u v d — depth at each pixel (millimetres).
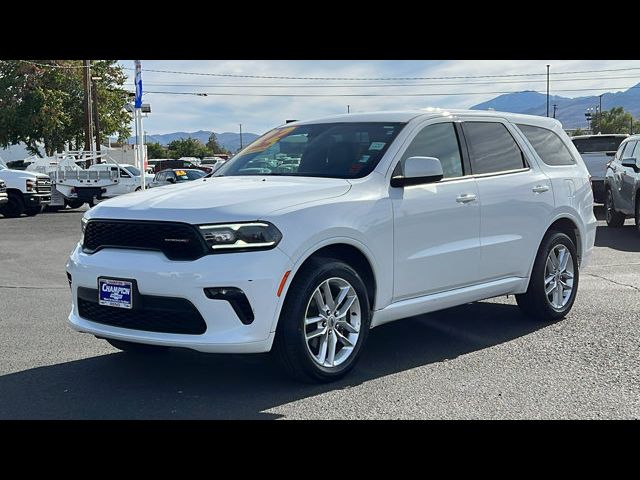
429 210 5680
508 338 6387
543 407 4602
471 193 6059
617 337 6383
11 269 10961
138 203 5004
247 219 4652
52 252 13039
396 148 5676
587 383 5090
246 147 6609
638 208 14039
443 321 7078
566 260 7125
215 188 5211
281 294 4695
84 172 24875
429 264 5719
